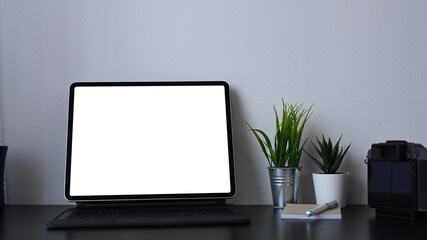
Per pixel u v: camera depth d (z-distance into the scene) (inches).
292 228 35.9
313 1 48.8
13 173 48.8
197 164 45.8
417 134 47.9
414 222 37.9
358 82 48.4
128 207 43.8
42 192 48.7
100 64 48.8
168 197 44.9
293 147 45.5
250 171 48.6
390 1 48.5
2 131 48.8
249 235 33.5
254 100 48.6
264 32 48.8
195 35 48.9
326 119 48.4
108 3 48.9
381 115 48.2
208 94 47.2
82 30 48.9
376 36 48.5
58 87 48.8
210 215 38.9
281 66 48.6
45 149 48.8
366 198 48.0
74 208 43.3
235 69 48.7
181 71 48.8
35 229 36.1
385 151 40.1
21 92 48.8
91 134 45.8
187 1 48.7
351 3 48.6
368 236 32.8
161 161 45.6
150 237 33.0
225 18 48.8
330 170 45.8
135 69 48.8
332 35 48.6
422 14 48.4
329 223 37.8
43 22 49.0
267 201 48.4
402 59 48.3
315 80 48.5
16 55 49.1
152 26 48.8
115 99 46.5
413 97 48.1
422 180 38.0
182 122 46.5
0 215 42.5
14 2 49.1
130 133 46.0
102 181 44.9
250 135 48.6
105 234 34.0
